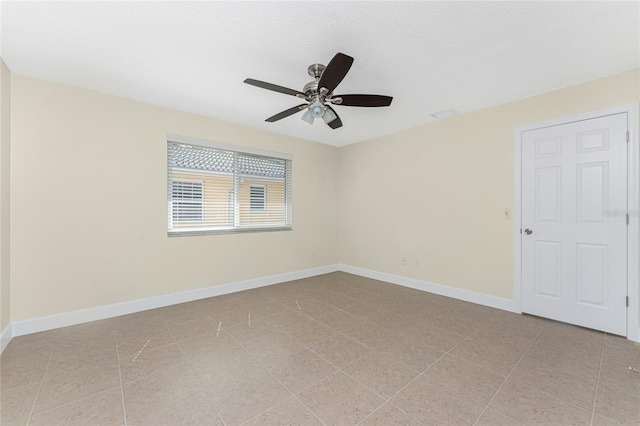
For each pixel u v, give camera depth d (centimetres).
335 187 510
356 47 205
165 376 186
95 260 281
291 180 446
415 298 352
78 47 205
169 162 332
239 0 158
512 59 221
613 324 246
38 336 243
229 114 347
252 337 244
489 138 321
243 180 397
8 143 236
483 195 326
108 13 169
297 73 244
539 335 247
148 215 312
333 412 153
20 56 217
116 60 224
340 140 468
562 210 272
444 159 361
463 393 169
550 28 183
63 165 264
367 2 160
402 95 288
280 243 431
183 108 327
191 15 171
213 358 209
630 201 238
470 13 169
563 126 271
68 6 162
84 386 175
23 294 246
